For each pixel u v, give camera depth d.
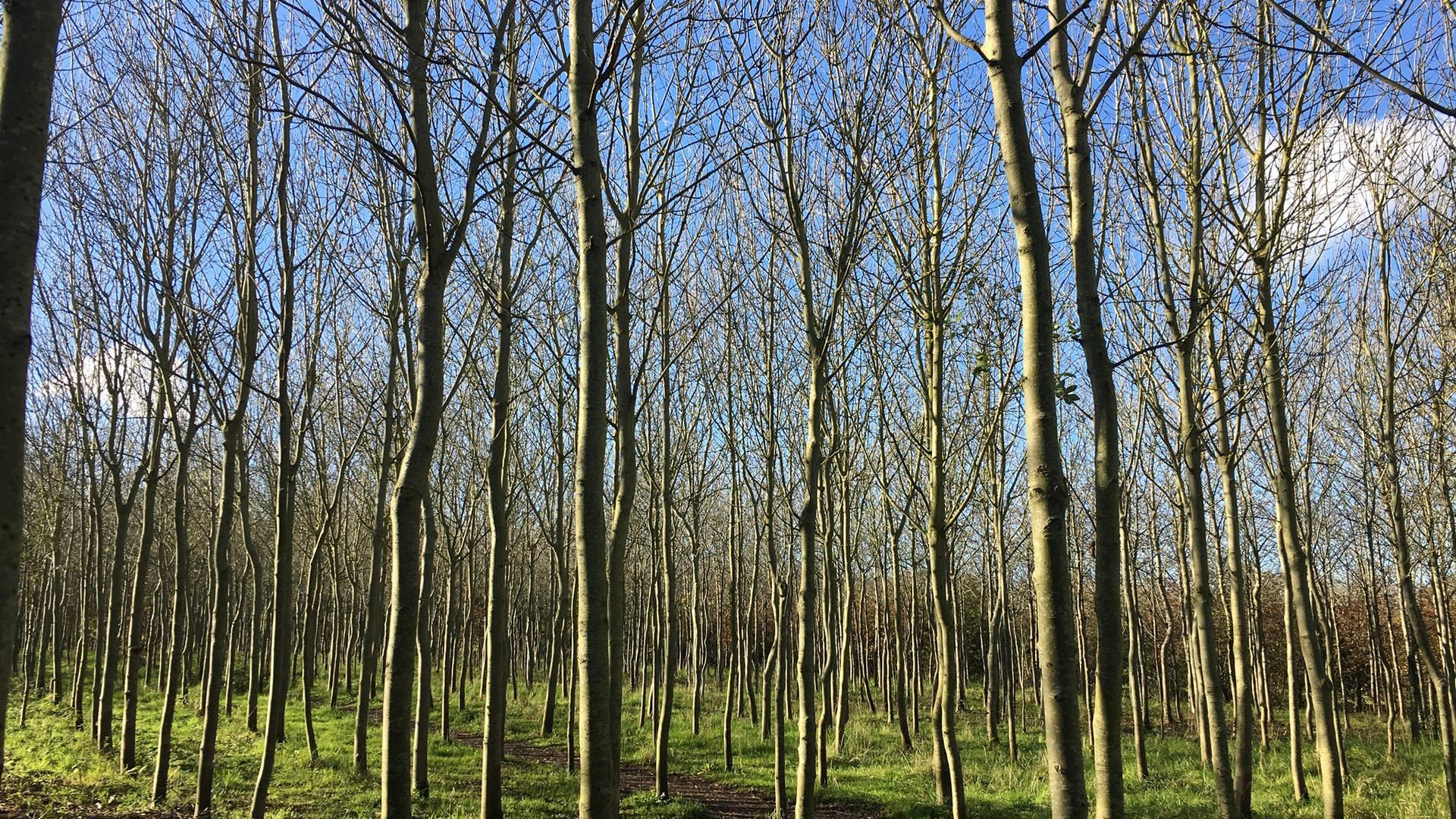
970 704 21.70
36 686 18.84
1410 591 8.32
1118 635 3.26
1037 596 2.80
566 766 11.25
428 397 4.07
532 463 14.38
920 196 7.46
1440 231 7.79
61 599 17.78
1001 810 9.30
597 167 3.85
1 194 2.37
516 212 9.16
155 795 8.10
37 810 7.62
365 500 18.27
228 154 7.36
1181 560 13.33
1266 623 24.97
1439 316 8.86
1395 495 8.38
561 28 5.12
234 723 14.55
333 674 17.52
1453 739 8.05
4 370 2.33
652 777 11.33
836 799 10.09
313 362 10.20
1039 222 2.95
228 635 20.03
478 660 25.73
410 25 3.97
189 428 9.37
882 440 11.63
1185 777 11.58
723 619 29.86
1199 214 6.34
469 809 8.66
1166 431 8.82
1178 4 5.42
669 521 11.31
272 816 7.88
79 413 11.33
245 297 8.02
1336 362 11.68
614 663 7.48
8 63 2.43
